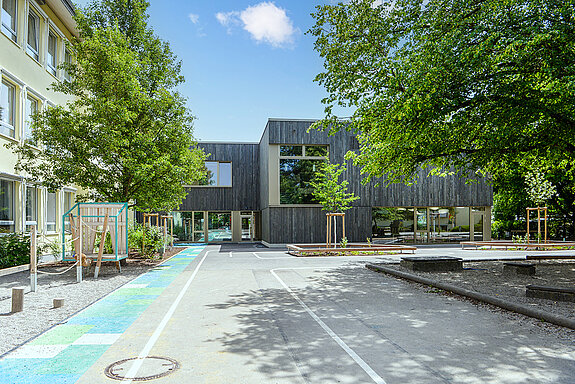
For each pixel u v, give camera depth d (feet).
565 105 31.89
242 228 115.44
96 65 49.32
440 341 18.45
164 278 39.88
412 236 97.45
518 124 34.42
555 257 55.06
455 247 89.71
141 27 56.95
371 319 22.79
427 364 15.47
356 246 82.79
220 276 41.34
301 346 17.80
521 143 39.27
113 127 48.62
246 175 114.93
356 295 30.42
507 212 120.16
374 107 42.14
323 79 47.39
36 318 23.22
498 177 56.65
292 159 93.66
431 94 34.40
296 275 42.06
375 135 47.85
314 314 24.08
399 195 96.53
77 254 39.88
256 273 43.80
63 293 31.50
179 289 33.40
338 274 42.86
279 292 31.83
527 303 25.36
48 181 48.32
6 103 50.70
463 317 23.11
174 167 50.65
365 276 41.19
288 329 20.67
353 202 94.32
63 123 47.47
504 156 44.21
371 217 95.09
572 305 24.53
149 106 51.72
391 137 42.14
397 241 96.37
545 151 41.60
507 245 81.25
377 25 43.93
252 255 69.15
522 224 120.06
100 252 40.78
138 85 50.16
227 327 21.12
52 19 62.44
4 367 15.35
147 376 14.37
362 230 94.43
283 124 93.35
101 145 48.01
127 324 21.84
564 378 13.97
